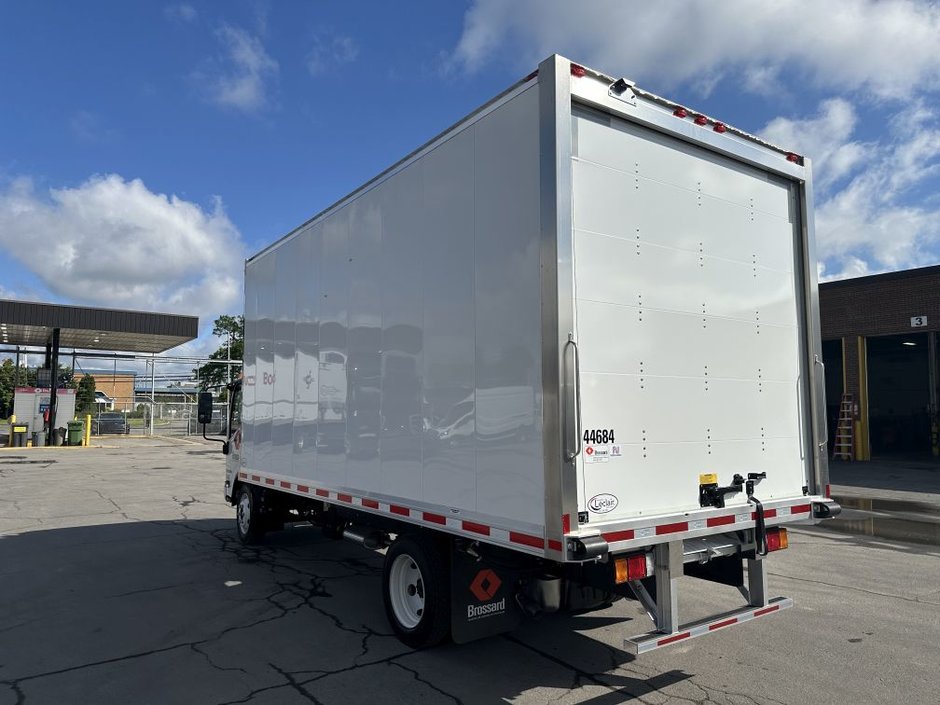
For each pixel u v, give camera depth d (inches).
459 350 163.6
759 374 178.9
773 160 186.1
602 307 144.6
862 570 280.5
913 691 156.4
